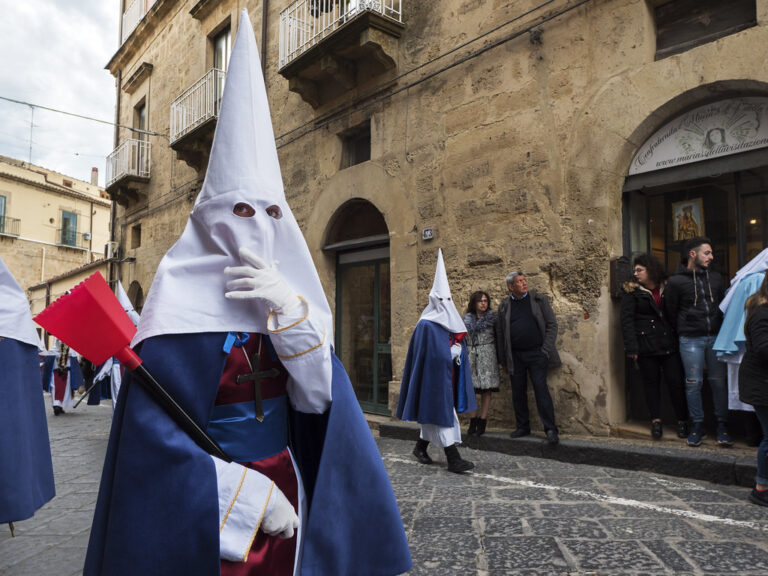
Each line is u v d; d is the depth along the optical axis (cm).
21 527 399
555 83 627
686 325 497
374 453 152
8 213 3241
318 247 950
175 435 124
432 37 771
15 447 307
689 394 496
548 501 400
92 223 3709
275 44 1096
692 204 567
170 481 121
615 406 571
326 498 141
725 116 521
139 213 1684
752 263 462
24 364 333
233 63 152
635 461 479
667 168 557
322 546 138
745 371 369
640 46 562
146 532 118
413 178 782
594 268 582
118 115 1886
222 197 140
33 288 3030
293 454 157
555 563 291
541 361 562
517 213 653
